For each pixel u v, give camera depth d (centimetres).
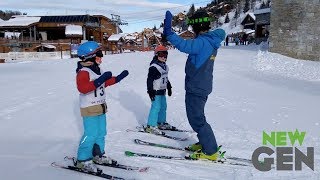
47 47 4638
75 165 436
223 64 1853
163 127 671
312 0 2161
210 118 788
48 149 523
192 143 589
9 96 1009
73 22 5756
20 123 689
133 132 643
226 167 475
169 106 909
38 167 439
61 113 785
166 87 651
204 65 468
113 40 5681
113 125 698
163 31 455
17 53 3722
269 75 1673
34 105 870
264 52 2267
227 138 624
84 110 425
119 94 1036
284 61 2059
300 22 2208
